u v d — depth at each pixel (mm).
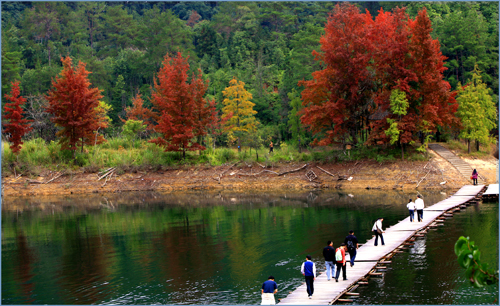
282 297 17281
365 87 53500
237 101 74875
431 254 22297
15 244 29172
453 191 43969
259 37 133625
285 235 28297
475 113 50156
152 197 50281
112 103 107500
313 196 45750
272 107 99125
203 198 48062
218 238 28484
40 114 74375
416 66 49281
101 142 66125
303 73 90812
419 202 29453
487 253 21688
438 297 16594
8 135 69062
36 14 158250
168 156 61750
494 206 35062
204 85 64000
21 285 20484
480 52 75062
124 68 127312
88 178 57406
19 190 54812
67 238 30375
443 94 49531
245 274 20750
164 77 68312
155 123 86125
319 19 137875
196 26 166875
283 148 61156
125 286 19719
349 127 55469
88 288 19672
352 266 20359
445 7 103562
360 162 52750
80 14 179750
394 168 49844
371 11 127938
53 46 139125
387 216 32312
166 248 26484
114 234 31047
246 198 46781
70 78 59250
